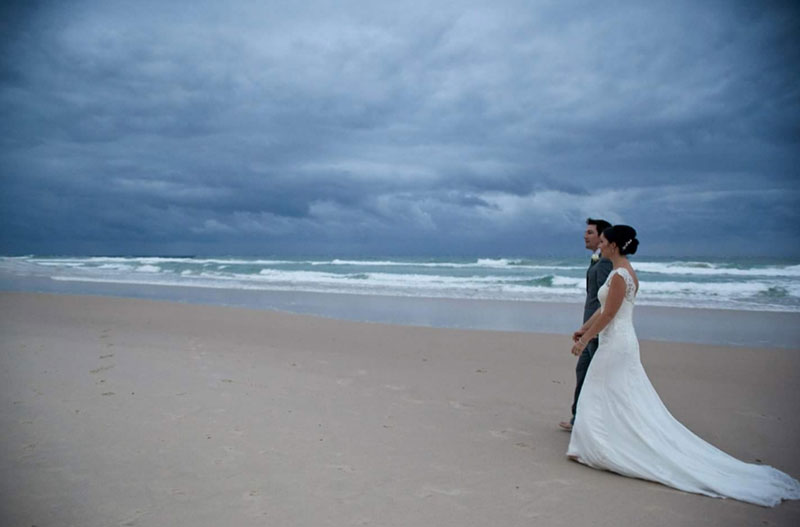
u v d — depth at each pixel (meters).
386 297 18.22
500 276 27.80
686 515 3.46
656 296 17.97
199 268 36.97
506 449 4.65
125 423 5.16
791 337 10.72
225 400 6.00
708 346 9.38
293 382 6.90
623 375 4.21
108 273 31.41
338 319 12.60
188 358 8.24
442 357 8.59
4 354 8.36
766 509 3.56
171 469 4.10
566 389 6.73
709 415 5.69
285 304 16.39
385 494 3.71
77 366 7.58
